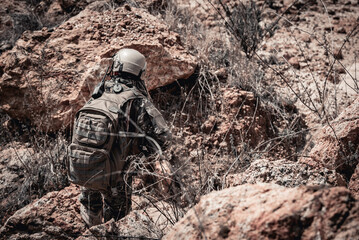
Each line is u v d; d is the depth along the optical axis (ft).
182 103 15.19
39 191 13.28
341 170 10.47
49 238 10.57
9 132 15.72
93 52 15.19
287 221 6.15
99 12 18.01
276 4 25.14
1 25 21.85
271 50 20.42
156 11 19.75
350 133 10.30
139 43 14.55
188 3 21.91
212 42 18.29
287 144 14.79
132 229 9.67
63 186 13.34
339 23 23.45
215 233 6.70
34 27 21.35
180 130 14.32
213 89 15.58
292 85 17.71
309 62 19.62
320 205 6.18
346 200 6.14
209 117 14.79
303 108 16.57
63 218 10.87
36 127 15.14
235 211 6.82
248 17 19.65
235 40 18.72
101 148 9.59
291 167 9.87
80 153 9.61
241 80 16.34
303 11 24.82
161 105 15.17
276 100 16.57
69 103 14.21
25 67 15.03
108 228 9.54
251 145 14.38
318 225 6.03
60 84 14.55
